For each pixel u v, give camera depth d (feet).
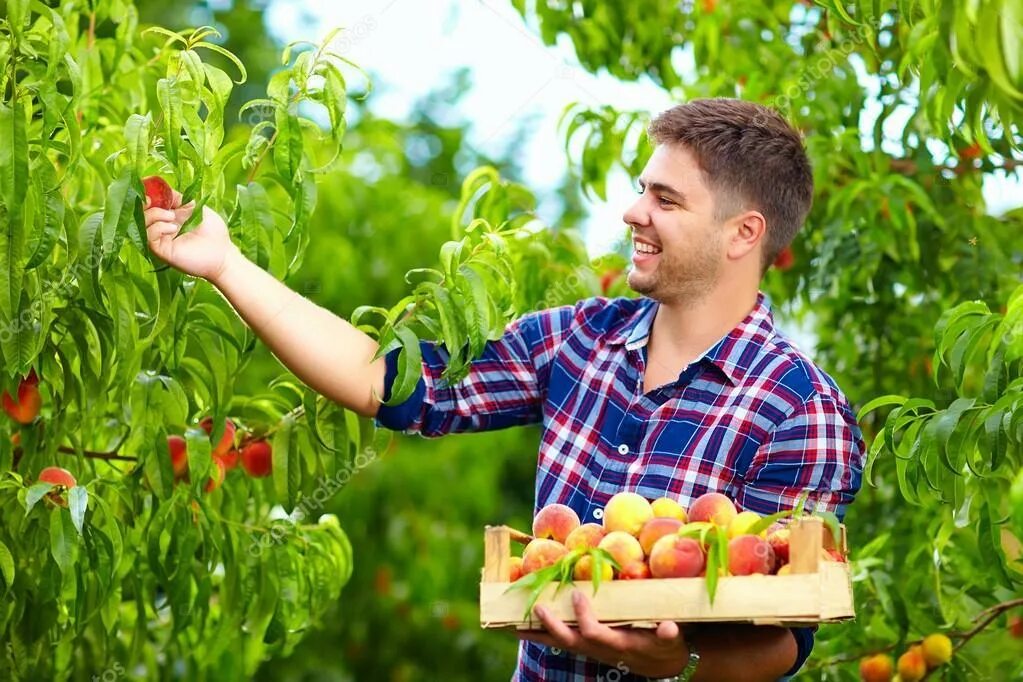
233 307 7.55
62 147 7.47
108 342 8.07
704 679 6.64
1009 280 11.76
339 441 9.12
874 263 11.78
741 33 12.66
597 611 6.23
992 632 10.73
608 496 7.41
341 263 19.08
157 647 11.17
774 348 7.50
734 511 6.61
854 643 10.89
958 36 5.89
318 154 19.27
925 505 8.07
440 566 20.71
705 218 7.57
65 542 7.69
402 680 20.68
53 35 7.20
